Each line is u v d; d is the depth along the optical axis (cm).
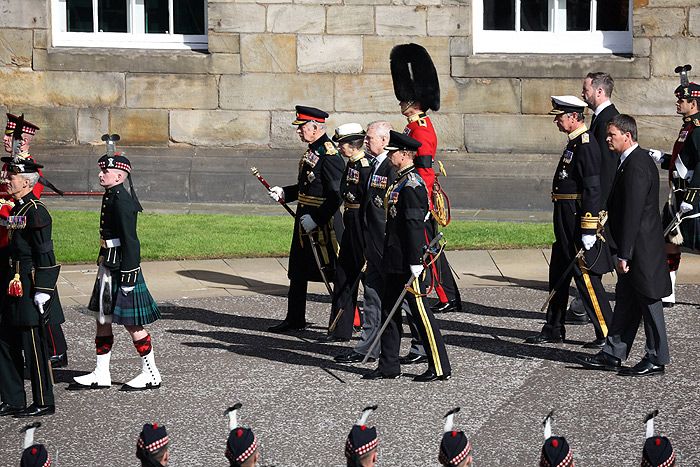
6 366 2197
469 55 4241
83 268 3347
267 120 4306
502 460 1961
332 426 2130
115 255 2300
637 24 4156
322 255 2742
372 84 4259
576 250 2605
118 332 2780
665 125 4188
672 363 2506
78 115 4334
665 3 4128
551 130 4231
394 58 2917
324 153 2753
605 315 2598
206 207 4247
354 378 2423
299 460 1962
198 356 2588
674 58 4150
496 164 4228
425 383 2386
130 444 2050
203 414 2200
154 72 4312
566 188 2612
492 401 2266
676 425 2127
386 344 2411
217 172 4291
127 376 2444
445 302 2941
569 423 2141
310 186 2759
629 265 2384
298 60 4269
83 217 4006
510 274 3312
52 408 2212
